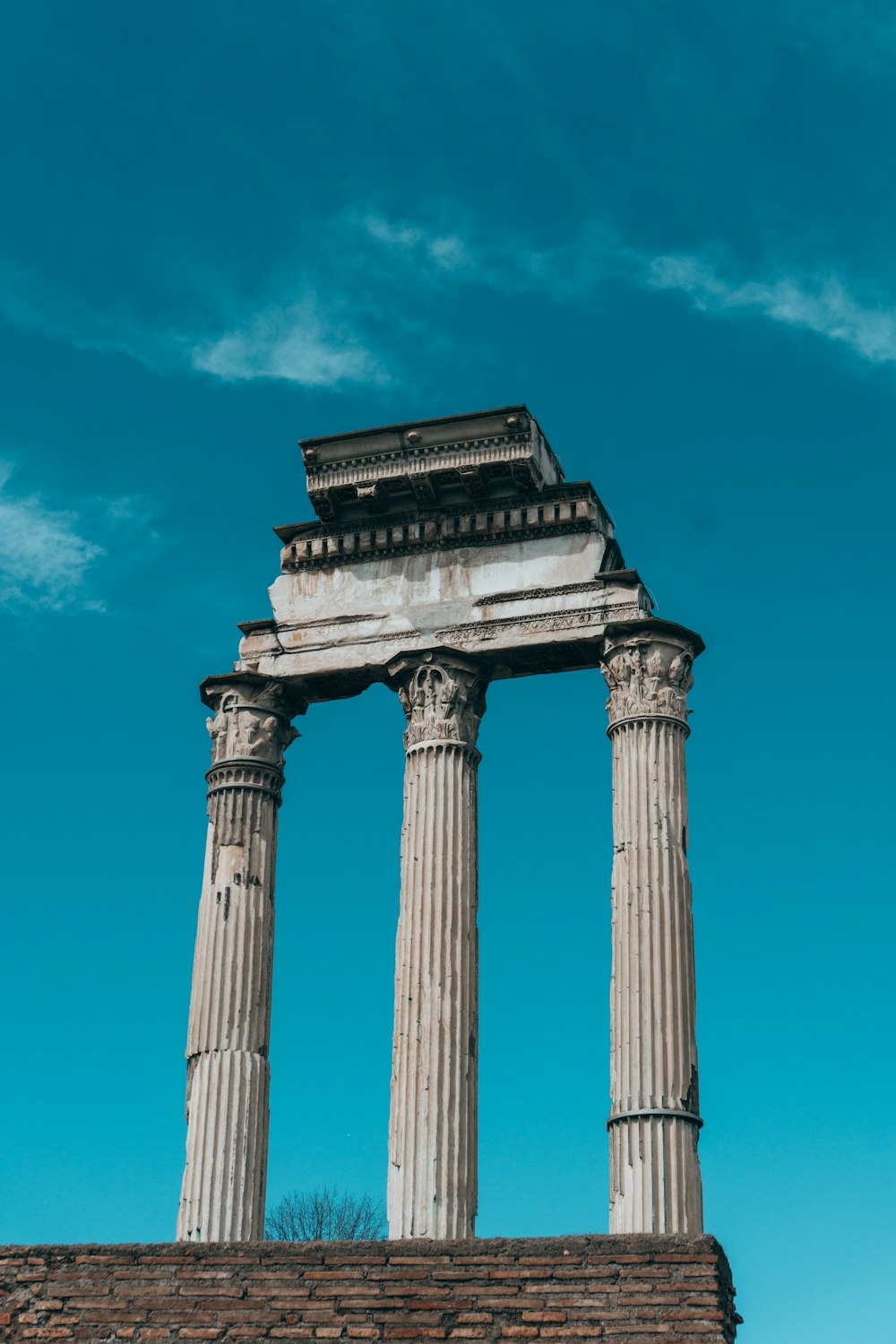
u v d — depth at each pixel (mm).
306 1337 24531
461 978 32188
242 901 33969
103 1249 25438
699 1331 23906
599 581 34438
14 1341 24781
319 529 36500
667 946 31344
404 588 35594
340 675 35375
